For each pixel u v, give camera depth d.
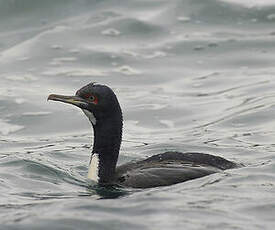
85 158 19.11
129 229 12.92
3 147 20.25
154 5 28.69
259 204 14.16
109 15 28.12
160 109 22.38
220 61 25.33
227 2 28.28
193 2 28.47
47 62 25.61
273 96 22.61
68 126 21.81
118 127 16.78
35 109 22.69
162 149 19.56
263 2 28.17
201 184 15.34
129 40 26.78
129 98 23.11
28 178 17.08
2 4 28.62
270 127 20.77
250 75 24.30
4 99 23.16
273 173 16.00
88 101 16.73
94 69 25.09
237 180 15.55
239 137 20.20
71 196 15.57
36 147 20.16
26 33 27.48
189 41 26.50
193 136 20.52
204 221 13.31
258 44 26.11
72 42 26.67
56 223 13.23
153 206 13.95
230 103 22.52
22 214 13.95
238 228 13.02
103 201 14.33
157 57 25.70
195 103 22.67
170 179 15.70
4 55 26.16
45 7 28.69
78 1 28.86
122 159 18.94
